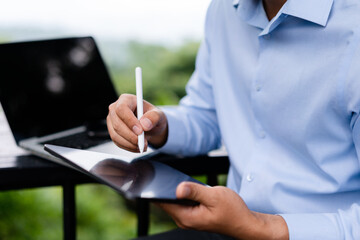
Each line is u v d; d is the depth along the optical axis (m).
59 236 2.39
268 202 0.98
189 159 1.21
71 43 1.39
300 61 0.92
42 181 1.14
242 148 1.08
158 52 4.60
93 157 0.94
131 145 0.98
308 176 0.95
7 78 1.24
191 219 0.77
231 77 1.11
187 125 1.21
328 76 0.88
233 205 0.77
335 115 0.89
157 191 0.76
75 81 1.38
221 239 1.08
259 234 0.80
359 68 0.82
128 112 0.95
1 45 1.26
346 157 0.91
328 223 0.85
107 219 2.64
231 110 1.11
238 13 1.02
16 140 1.22
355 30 0.84
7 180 1.10
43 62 1.32
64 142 1.22
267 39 0.98
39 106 1.29
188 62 4.57
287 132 0.96
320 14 0.88
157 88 4.43
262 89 0.98
